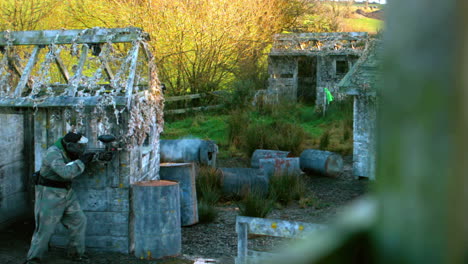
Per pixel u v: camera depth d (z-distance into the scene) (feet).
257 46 62.59
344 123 46.06
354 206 0.64
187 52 58.80
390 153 0.57
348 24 69.36
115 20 58.03
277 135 40.52
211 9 58.39
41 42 22.04
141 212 18.71
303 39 60.80
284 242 19.90
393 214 0.57
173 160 32.91
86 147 18.90
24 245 19.70
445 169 0.54
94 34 21.99
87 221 19.56
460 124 0.53
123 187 19.29
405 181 0.56
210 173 28.58
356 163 33.06
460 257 0.54
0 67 21.98
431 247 0.55
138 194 18.72
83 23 56.90
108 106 19.01
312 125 50.03
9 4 49.37
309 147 41.06
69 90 20.30
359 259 0.60
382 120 0.58
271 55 60.75
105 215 19.45
